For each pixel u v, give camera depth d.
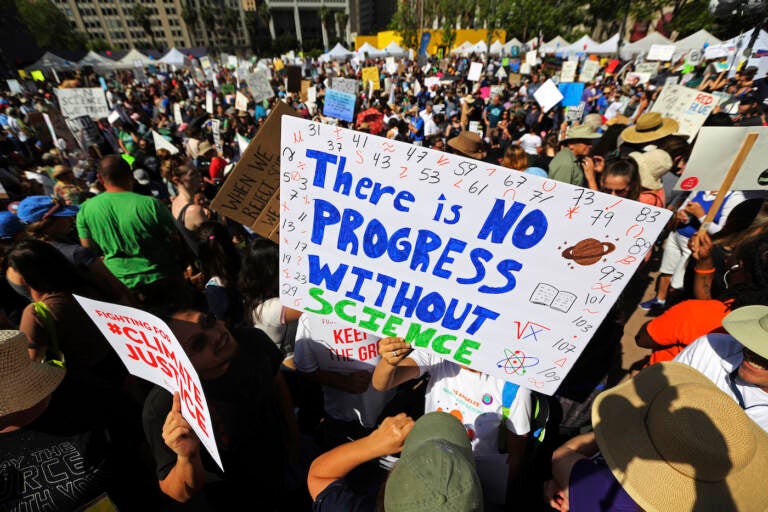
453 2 46.47
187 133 7.32
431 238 1.30
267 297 2.38
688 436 1.02
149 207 3.39
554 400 2.09
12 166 7.73
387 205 1.30
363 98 14.64
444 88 15.62
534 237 1.17
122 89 24.36
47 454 1.34
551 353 1.32
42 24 56.41
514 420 1.63
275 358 1.84
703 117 4.79
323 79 23.45
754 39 5.48
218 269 2.78
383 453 1.21
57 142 7.57
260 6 102.69
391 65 18.67
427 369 1.83
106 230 3.33
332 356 1.97
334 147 1.28
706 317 1.86
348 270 1.47
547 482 1.53
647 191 3.47
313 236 1.46
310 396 2.55
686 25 24.86
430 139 7.93
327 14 95.75
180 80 26.33
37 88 23.66
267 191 1.90
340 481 1.25
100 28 90.50
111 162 3.29
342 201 1.36
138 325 1.20
